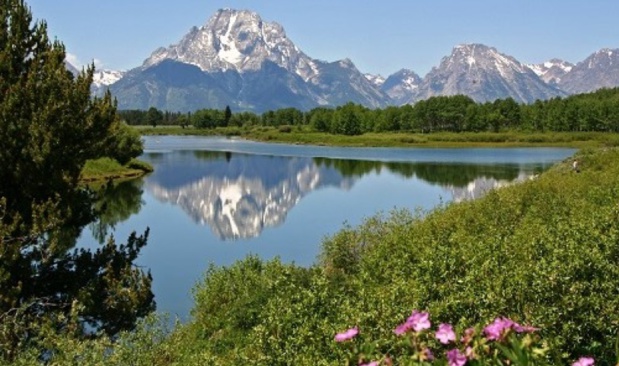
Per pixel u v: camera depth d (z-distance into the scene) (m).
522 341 4.12
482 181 64.38
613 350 6.49
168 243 36.16
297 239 37.03
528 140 147.75
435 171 77.06
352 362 4.94
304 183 68.31
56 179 17.91
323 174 77.19
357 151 126.50
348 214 46.31
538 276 7.16
